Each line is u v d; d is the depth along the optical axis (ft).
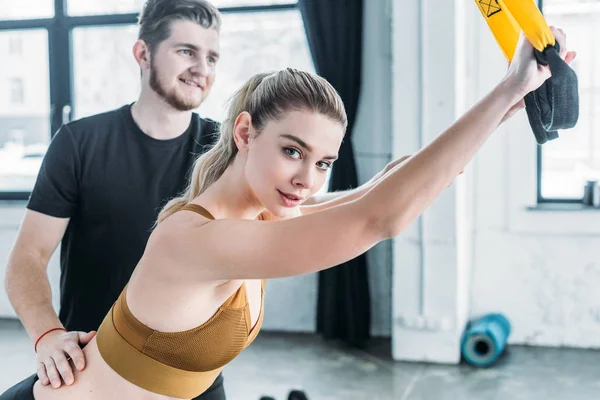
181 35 6.08
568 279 13.73
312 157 3.70
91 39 15.72
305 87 3.66
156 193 6.29
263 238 3.35
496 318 13.57
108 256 6.25
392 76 13.30
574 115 3.22
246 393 11.33
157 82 6.15
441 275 12.77
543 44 3.20
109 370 4.30
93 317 6.34
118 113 6.36
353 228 3.22
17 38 16.43
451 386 11.56
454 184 12.56
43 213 6.06
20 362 13.06
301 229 3.28
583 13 13.62
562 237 13.70
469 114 3.26
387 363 12.87
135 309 4.10
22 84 16.56
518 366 12.60
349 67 13.83
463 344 12.80
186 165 6.41
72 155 6.11
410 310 12.97
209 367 4.32
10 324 15.87
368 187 5.11
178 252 3.66
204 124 6.60
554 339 13.87
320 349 13.74
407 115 12.81
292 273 3.36
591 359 12.96
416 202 3.19
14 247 5.96
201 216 3.76
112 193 6.19
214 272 3.59
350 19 13.74
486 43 13.66
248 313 4.28
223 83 15.05
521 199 13.82
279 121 3.68
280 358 13.17
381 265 14.56
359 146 14.40
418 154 3.24
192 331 4.06
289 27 14.75
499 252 14.05
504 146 13.83
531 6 3.18
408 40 12.70
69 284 6.41
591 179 13.99
